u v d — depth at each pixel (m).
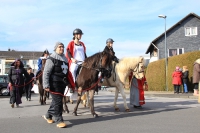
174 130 5.87
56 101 6.42
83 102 10.48
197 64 8.93
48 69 6.36
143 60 8.93
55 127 6.32
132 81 9.81
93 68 7.57
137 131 5.80
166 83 22.00
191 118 7.41
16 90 10.56
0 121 7.16
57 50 6.59
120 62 9.02
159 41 38.50
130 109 9.59
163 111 8.91
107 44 8.75
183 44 38.03
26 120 7.30
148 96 16.78
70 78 6.85
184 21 38.12
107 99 14.38
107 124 6.64
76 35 8.80
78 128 6.18
